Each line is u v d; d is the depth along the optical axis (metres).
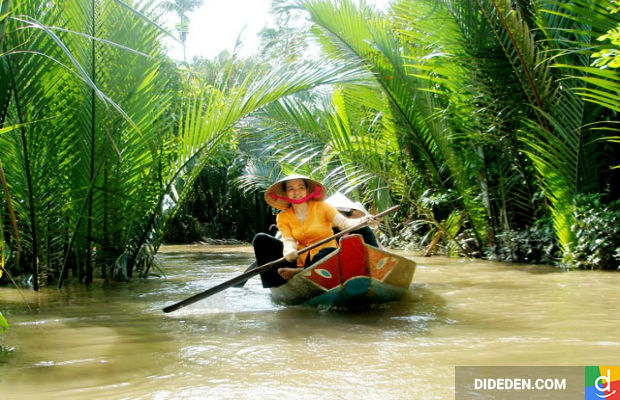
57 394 2.52
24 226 6.35
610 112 7.11
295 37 7.89
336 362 2.95
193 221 18.19
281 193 5.15
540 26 6.99
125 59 6.08
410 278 4.91
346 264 4.36
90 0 5.79
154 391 2.54
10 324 4.11
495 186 8.66
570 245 7.31
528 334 3.49
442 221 9.57
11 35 5.04
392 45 8.59
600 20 5.50
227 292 5.75
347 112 10.30
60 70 5.79
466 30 7.46
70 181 6.31
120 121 6.13
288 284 4.71
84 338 3.62
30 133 5.77
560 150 7.15
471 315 4.18
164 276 7.39
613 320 3.87
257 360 3.02
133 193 6.73
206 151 6.97
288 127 8.95
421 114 8.72
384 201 10.66
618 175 7.67
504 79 7.37
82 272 6.82
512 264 8.05
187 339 3.57
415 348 3.21
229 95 6.72
